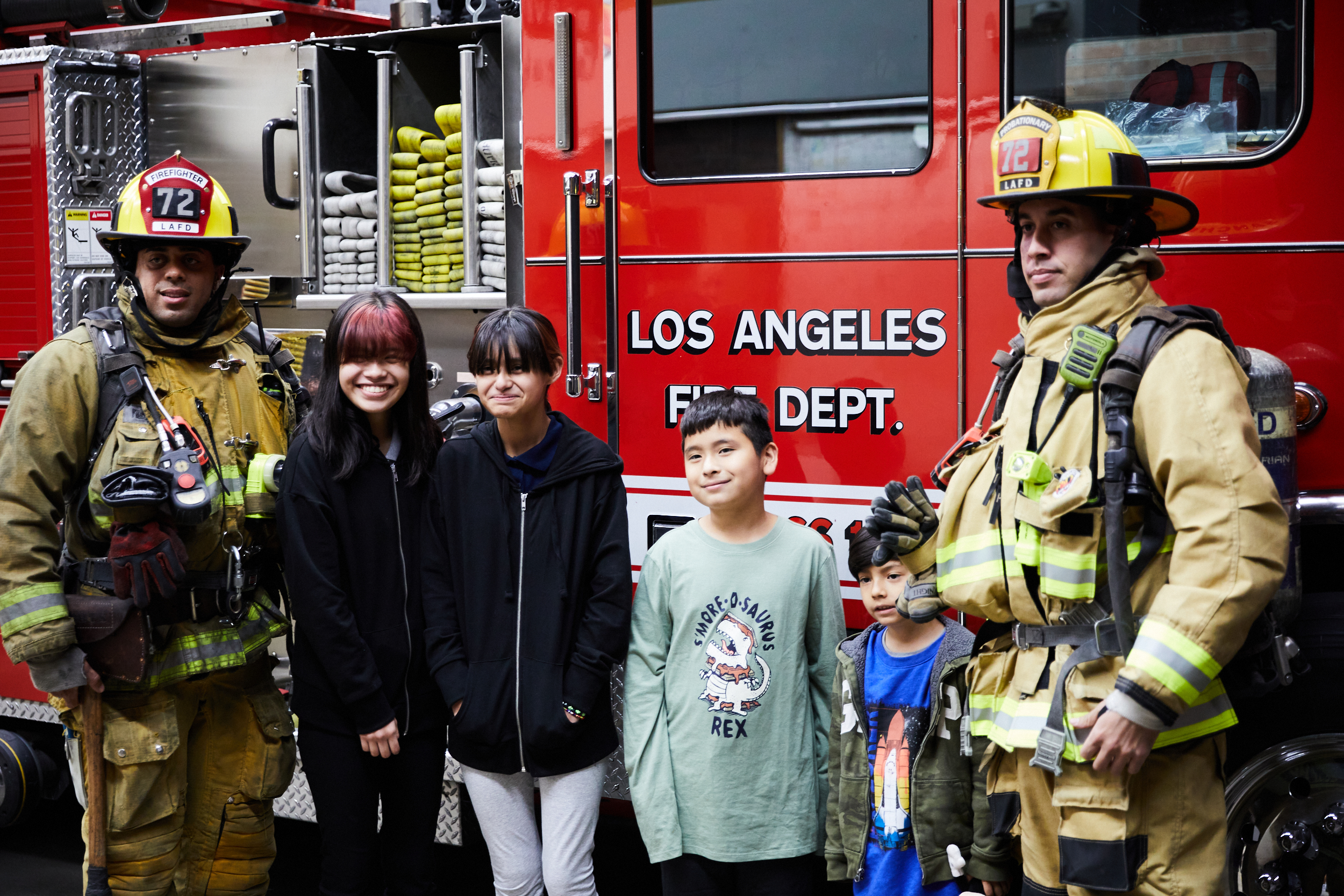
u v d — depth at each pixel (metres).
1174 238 2.93
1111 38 2.98
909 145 3.14
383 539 2.79
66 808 4.94
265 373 3.01
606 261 3.46
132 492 2.58
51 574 2.66
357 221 4.14
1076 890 2.07
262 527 2.90
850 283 3.19
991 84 3.05
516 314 2.74
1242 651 2.13
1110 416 1.99
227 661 2.80
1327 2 2.80
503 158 3.75
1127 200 2.12
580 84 3.48
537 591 2.72
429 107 4.22
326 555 2.70
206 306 2.85
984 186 3.06
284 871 4.21
